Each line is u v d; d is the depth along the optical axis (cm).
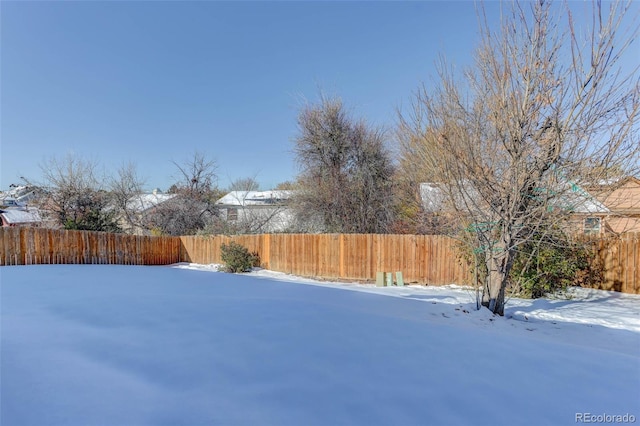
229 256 1193
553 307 671
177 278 884
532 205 516
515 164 488
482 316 528
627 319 576
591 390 252
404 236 1043
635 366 301
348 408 211
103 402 208
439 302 660
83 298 518
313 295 684
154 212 1784
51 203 1490
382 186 1492
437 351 322
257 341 330
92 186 1653
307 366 273
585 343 426
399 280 1004
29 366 256
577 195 488
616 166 462
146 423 187
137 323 382
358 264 1087
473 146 520
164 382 237
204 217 1864
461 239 619
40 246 1000
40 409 198
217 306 489
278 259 1211
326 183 1514
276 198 1795
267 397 220
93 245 1127
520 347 347
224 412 200
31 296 532
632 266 838
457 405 221
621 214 595
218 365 269
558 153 461
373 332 376
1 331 341
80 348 296
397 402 221
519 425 202
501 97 505
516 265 742
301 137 1571
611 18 429
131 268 1098
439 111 557
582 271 896
